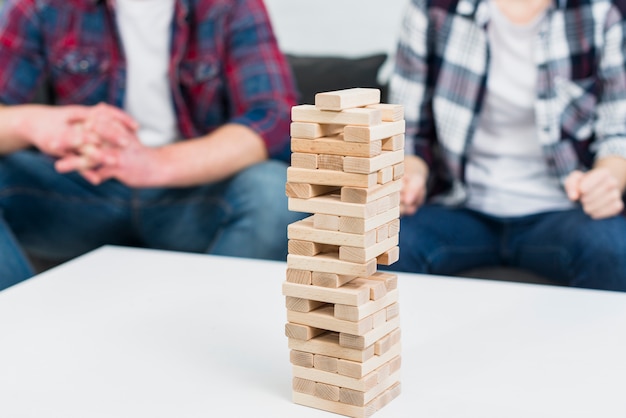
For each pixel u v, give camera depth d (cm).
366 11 279
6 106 224
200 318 132
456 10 216
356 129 93
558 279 204
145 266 158
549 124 212
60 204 220
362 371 97
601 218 201
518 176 218
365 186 94
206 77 226
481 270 211
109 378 111
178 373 112
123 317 132
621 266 195
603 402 102
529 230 212
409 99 224
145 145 222
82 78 229
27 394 106
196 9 224
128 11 225
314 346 100
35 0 225
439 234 208
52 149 200
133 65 228
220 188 212
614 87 212
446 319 130
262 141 214
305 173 97
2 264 196
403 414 100
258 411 101
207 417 100
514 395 104
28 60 228
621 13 211
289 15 287
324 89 244
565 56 212
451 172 223
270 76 221
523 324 127
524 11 213
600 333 123
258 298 140
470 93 217
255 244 204
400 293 141
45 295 143
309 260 98
